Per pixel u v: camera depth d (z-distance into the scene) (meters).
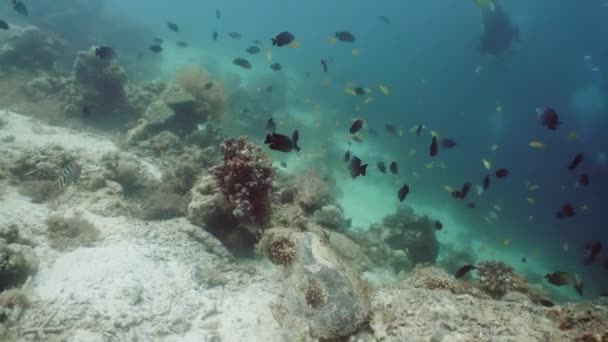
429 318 3.87
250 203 6.21
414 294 4.31
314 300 4.20
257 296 5.67
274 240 5.27
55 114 12.32
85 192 7.57
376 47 51.69
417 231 11.38
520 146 21.41
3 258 4.88
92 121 12.70
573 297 12.71
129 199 8.46
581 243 16.14
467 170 20.06
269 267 6.69
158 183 8.90
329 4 107.38
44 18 23.22
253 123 17.38
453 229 15.97
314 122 21.39
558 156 19.78
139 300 5.03
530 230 16.83
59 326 4.42
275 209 7.02
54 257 5.62
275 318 5.12
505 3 39.72
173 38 34.50
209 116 14.05
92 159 9.08
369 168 18.06
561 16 35.72
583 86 25.98
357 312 4.04
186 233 6.73
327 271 4.40
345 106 25.48
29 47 14.89
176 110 12.15
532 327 3.81
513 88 27.81
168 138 11.12
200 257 6.28
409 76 35.34
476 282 6.46
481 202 17.84
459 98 28.53
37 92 13.25
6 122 10.64
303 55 43.06
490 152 21.33
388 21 16.50
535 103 25.12
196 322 4.97
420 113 26.39
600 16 33.44
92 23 26.52
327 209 8.93
